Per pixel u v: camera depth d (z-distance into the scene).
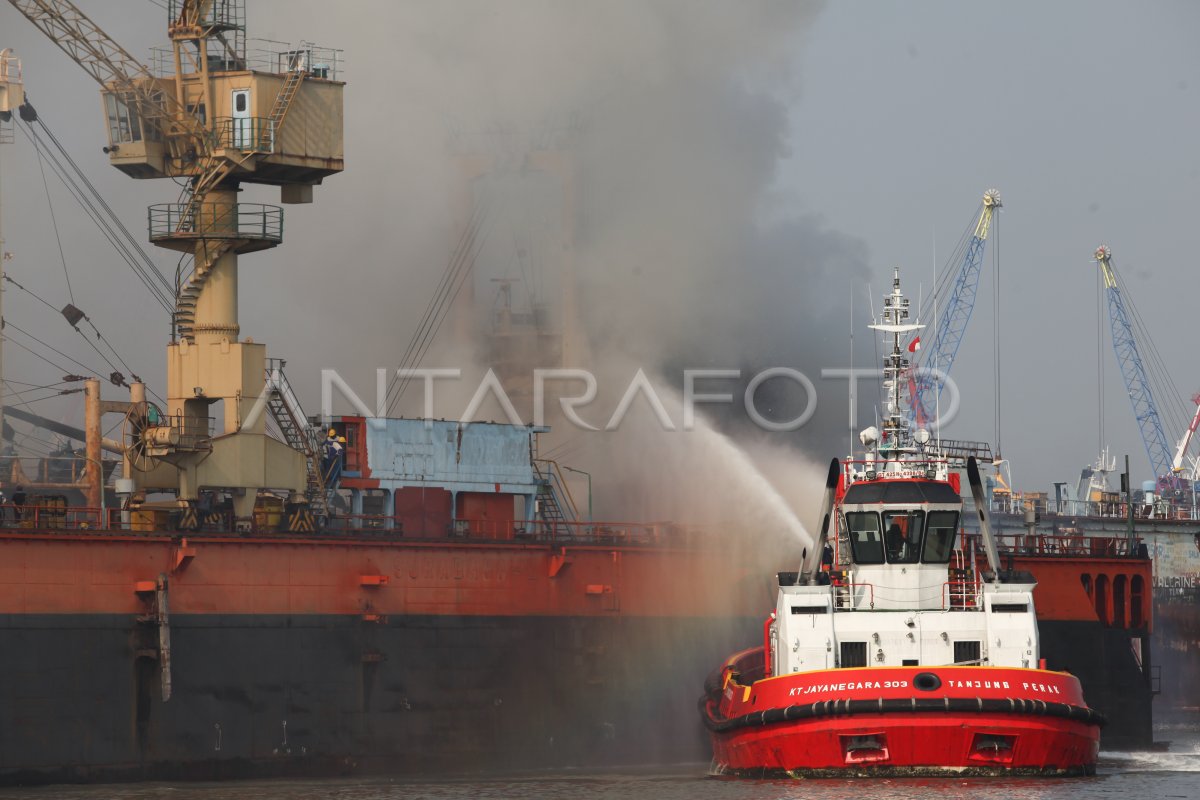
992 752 194.25
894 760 194.38
